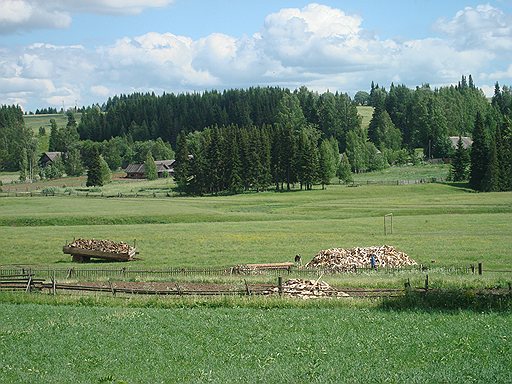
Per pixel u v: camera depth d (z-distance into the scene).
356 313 32.38
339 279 43.41
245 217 97.38
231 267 51.84
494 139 146.62
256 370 22.75
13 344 27.02
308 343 26.55
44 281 43.75
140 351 25.66
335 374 21.95
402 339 26.73
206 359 24.45
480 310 32.72
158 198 138.00
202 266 54.50
